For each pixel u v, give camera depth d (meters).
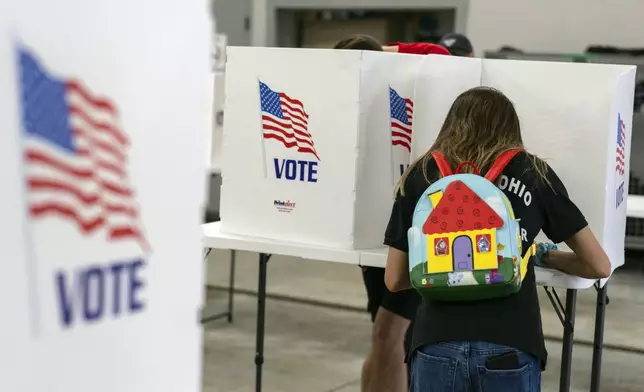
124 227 0.69
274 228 2.63
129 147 0.69
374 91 2.49
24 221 0.60
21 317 0.61
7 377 0.60
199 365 0.79
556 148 2.41
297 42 9.40
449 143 2.09
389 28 9.03
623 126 2.53
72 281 0.65
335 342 4.93
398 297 2.90
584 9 7.68
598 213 2.38
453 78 2.48
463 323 1.95
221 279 6.45
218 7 9.13
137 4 0.69
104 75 0.66
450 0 8.22
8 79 0.59
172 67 0.73
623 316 5.52
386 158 2.56
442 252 1.92
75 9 0.63
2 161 0.59
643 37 7.49
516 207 2.02
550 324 5.27
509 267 1.90
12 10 0.59
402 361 2.97
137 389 0.72
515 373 1.93
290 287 6.27
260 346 3.20
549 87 2.42
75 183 0.64
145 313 0.72
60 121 0.63
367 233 2.54
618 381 4.30
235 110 2.66
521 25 7.94
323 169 2.53
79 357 0.66
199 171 0.77
